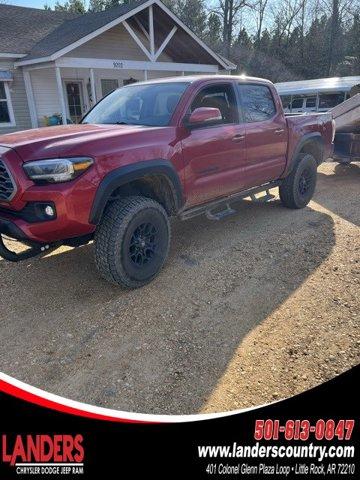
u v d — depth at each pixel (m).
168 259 4.31
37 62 12.61
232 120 4.54
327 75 41.06
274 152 5.14
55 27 16.31
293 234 4.98
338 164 10.33
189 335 3.05
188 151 3.87
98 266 3.49
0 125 13.69
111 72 16.05
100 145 3.20
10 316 3.33
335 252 4.42
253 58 41.44
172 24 14.70
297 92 18.75
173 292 3.64
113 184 3.23
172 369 2.70
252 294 3.59
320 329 3.07
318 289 3.64
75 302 3.51
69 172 2.99
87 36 12.73
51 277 3.96
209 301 3.50
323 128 6.14
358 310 3.29
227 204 4.81
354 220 5.53
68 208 3.03
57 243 3.32
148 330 3.11
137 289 3.71
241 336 3.02
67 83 15.09
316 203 6.49
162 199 3.96
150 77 17.39
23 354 2.87
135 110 4.23
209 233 5.08
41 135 3.39
